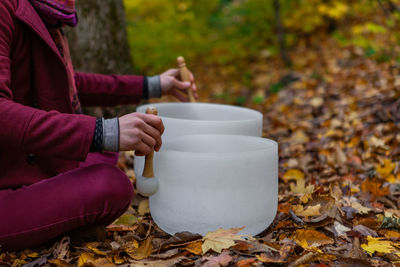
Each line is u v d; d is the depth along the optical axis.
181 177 1.33
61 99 1.33
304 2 6.57
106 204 1.31
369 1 6.05
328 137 2.85
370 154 2.46
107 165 1.34
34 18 1.24
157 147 1.29
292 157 2.66
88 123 1.16
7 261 1.27
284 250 1.30
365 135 2.74
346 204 1.76
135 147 1.20
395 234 1.51
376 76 4.14
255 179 1.33
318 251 1.33
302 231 1.45
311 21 6.36
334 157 2.48
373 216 1.68
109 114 2.85
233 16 7.67
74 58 2.77
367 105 3.29
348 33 5.99
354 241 1.40
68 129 1.14
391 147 2.54
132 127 1.18
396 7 5.21
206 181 1.30
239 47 6.68
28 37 1.25
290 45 6.39
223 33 7.34
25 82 1.28
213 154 1.29
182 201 1.34
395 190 1.98
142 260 1.30
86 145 1.15
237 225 1.34
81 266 1.25
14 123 1.10
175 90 2.04
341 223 1.57
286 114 3.78
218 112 1.92
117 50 3.00
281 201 1.82
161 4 7.50
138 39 6.56
